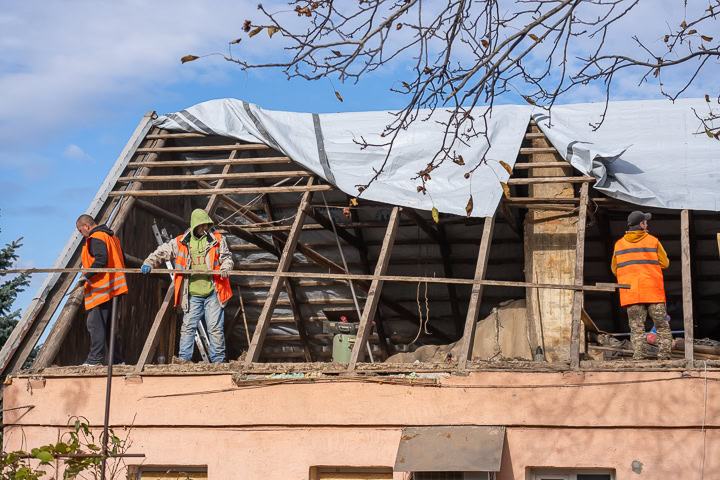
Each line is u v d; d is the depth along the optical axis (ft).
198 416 30.04
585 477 27.76
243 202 43.88
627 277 30.12
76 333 35.04
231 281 46.91
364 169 37.24
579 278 30.50
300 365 29.99
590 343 33.60
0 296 45.62
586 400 27.45
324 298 46.85
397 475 28.50
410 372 29.04
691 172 34.14
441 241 43.73
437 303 46.50
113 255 33.04
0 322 44.57
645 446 26.89
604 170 33.91
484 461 26.37
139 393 30.66
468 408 28.14
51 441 30.94
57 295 34.60
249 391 29.86
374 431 28.71
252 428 29.66
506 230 43.01
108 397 26.32
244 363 30.48
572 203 34.68
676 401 26.89
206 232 33.81
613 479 27.58
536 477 27.96
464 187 35.35
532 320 34.35
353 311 46.78
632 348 31.73
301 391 29.50
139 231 40.29
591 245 42.78
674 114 37.63
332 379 29.30
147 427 30.37
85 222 33.60
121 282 32.99
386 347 48.49
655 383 27.14
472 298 30.40
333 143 38.63
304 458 28.99
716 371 26.81
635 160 35.17
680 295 43.42
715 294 43.06
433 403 28.43
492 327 37.14
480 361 28.78
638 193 33.17
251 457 29.40
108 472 30.19
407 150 37.35
